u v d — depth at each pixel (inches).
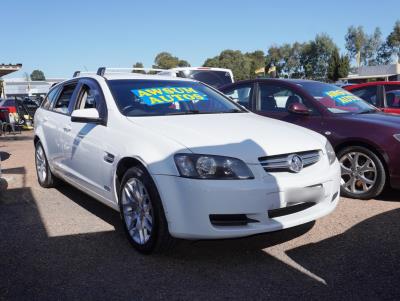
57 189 242.7
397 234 165.5
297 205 145.3
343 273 134.9
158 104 182.7
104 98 183.3
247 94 270.1
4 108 614.9
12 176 277.4
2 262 146.2
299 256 148.3
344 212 192.9
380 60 3570.4
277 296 121.8
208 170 134.3
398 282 128.3
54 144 218.4
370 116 223.8
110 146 163.9
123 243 161.8
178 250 154.4
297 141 152.3
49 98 247.8
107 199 170.7
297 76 3449.8
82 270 139.6
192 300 120.7
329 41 3107.8
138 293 124.9
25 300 121.3
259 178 136.6
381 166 204.4
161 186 138.1
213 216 134.0
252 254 150.6
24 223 185.2
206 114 180.9
